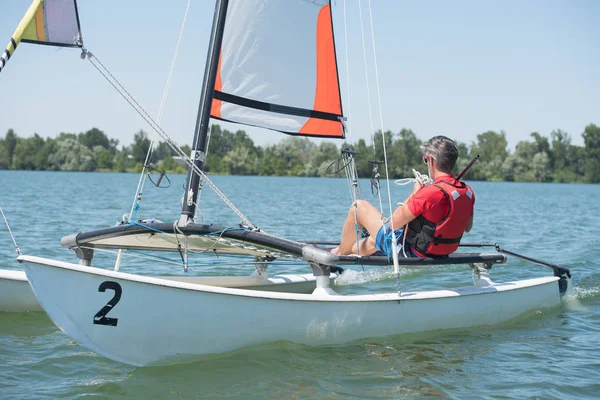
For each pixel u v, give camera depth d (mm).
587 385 3488
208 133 4594
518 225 14758
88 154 83312
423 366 3752
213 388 3352
